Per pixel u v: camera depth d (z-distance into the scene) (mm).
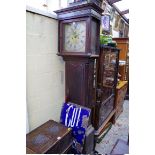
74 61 1499
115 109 2529
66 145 1306
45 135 1232
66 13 1393
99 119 1885
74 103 1586
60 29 1469
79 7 1288
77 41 1424
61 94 1688
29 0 1425
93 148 1768
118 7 3408
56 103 1636
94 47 1514
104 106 2043
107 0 2701
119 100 2729
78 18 1340
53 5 1666
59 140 1188
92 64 1555
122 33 4195
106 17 2539
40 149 1076
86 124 1427
